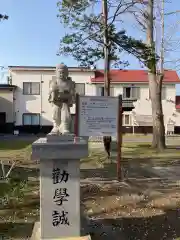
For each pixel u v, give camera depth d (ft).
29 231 20.57
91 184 31.76
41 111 117.60
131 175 37.40
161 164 45.37
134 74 121.08
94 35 51.65
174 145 74.02
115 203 26.58
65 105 18.89
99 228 21.08
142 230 20.95
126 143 78.07
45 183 17.65
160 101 65.82
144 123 118.52
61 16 51.31
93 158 48.21
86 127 30.71
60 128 18.51
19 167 40.68
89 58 53.47
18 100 117.08
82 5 49.96
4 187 29.25
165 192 30.19
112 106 31.24
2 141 83.46
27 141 83.56
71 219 17.79
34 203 26.43
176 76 120.26
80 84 116.78
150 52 54.13
